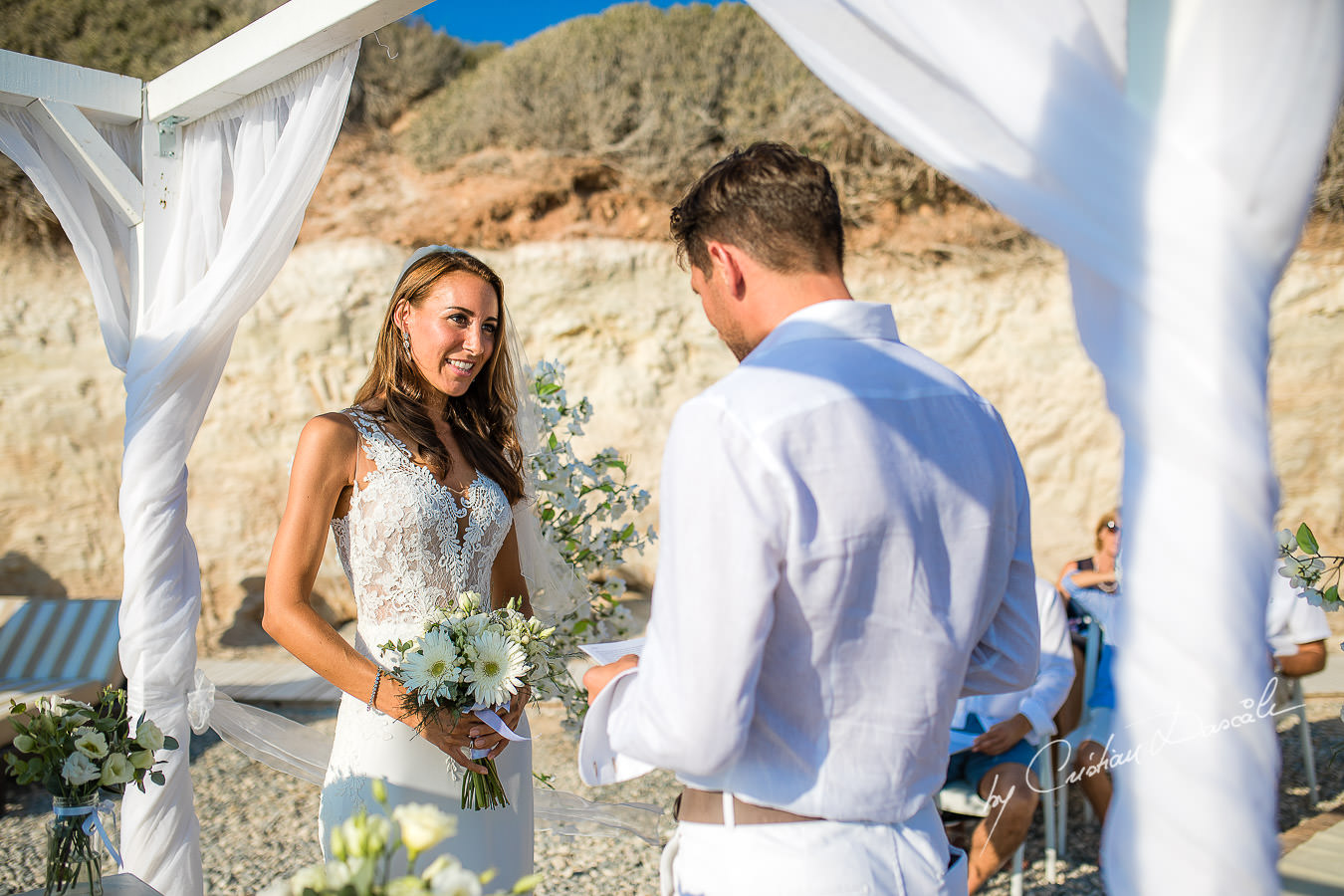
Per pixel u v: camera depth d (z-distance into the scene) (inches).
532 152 373.1
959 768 136.8
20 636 226.8
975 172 46.7
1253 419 40.3
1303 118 41.3
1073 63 43.7
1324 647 141.0
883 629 47.8
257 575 327.0
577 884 142.7
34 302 330.3
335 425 87.4
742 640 43.9
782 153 52.6
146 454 119.0
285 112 121.4
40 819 165.8
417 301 92.7
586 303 350.3
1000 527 52.4
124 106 127.0
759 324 53.6
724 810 50.4
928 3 46.4
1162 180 41.6
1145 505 42.1
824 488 45.7
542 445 139.2
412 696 80.3
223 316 118.5
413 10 99.8
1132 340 42.3
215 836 160.7
